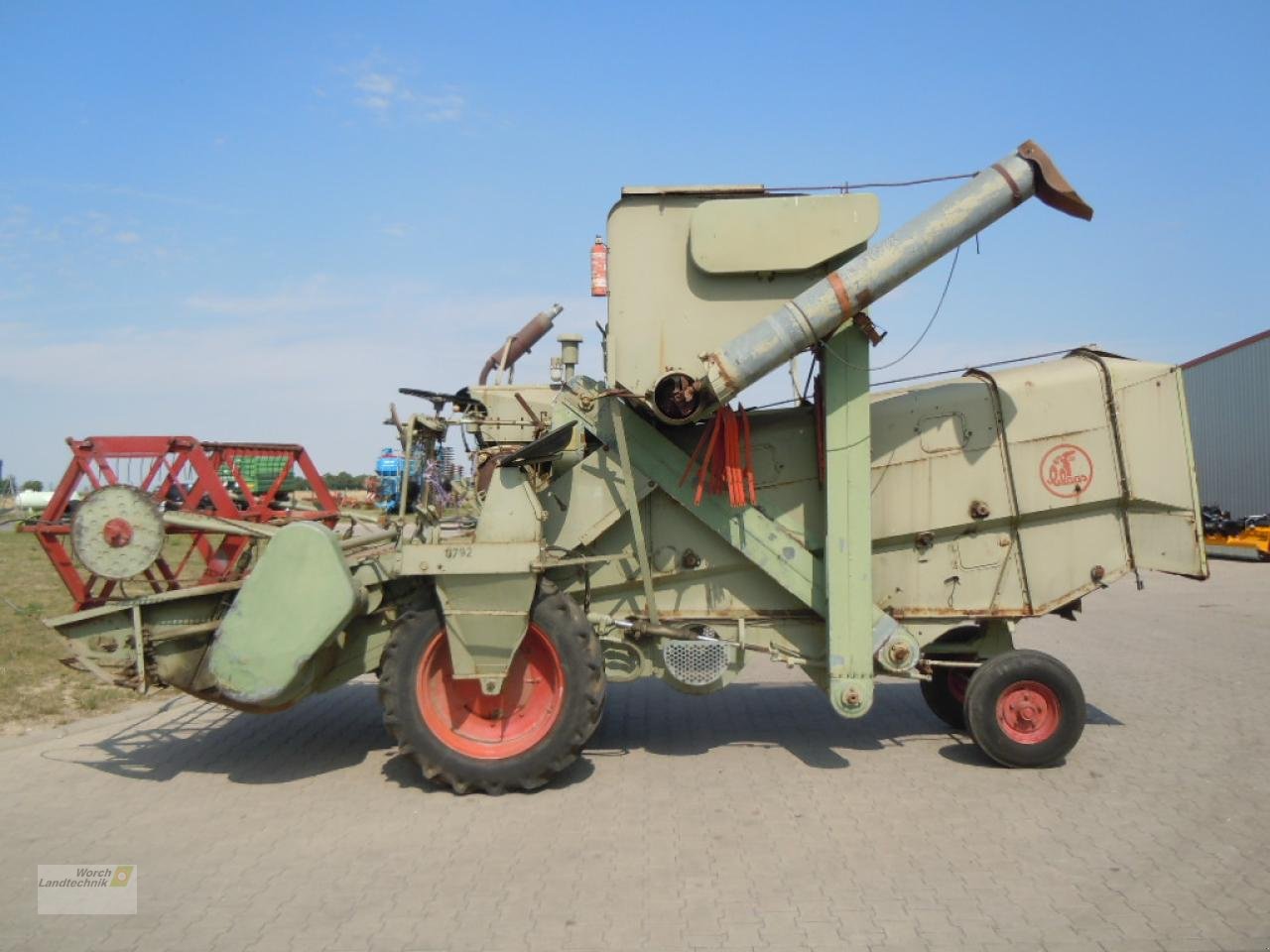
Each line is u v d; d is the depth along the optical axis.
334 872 4.86
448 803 5.91
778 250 6.14
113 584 6.39
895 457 6.70
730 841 5.21
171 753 7.07
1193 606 15.39
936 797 5.88
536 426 7.17
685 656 6.46
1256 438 28.58
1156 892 4.50
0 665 9.30
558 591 6.16
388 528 7.12
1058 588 6.75
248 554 6.62
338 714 8.28
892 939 4.06
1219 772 6.32
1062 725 6.34
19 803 5.95
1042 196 6.08
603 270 6.82
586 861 4.96
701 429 6.73
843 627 6.25
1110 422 6.69
